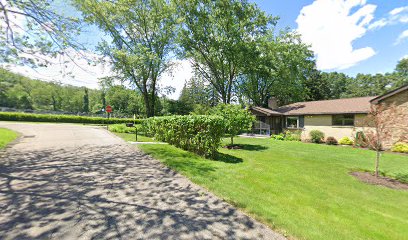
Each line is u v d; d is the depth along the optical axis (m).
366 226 3.83
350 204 4.82
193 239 2.90
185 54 26.72
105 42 15.19
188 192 4.66
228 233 3.09
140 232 3.02
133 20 21.27
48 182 5.03
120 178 5.51
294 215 3.87
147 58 20.78
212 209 3.86
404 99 12.86
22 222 3.19
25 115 31.69
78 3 6.59
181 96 50.25
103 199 4.15
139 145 10.91
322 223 3.70
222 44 24.08
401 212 4.61
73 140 12.49
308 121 20.09
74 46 6.59
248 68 27.30
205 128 8.91
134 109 56.91
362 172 7.89
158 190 4.73
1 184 4.82
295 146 15.02
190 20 24.30
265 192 5.03
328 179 6.79
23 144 10.48
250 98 33.97
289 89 31.52
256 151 12.41
